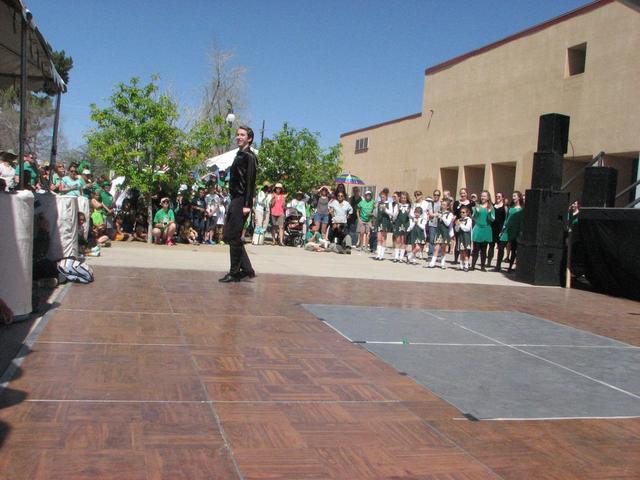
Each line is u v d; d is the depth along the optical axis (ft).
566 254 39.37
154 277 27.86
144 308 20.63
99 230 41.86
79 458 9.41
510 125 65.16
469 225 44.78
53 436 10.12
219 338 17.42
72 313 19.02
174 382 13.33
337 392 13.58
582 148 55.98
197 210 52.47
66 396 11.97
